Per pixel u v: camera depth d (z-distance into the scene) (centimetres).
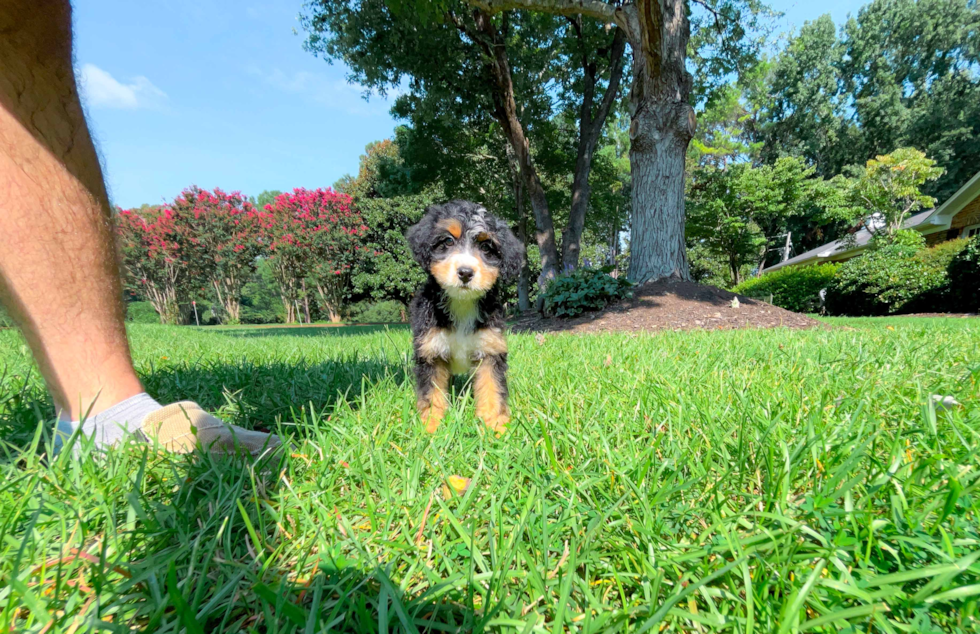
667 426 54
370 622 26
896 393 62
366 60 358
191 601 29
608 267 237
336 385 79
